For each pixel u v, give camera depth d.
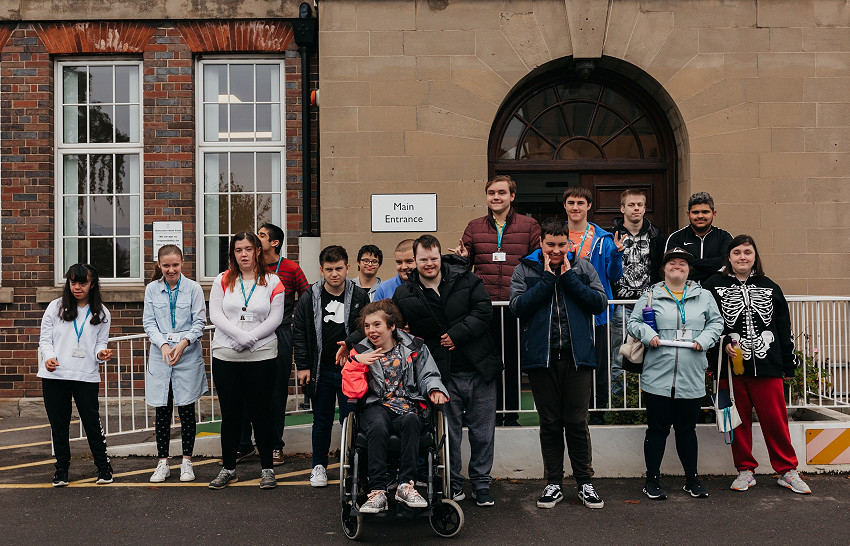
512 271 5.94
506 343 5.96
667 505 5.15
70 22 8.53
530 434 5.89
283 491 5.54
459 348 5.04
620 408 5.93
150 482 5.79
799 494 5.37
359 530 4.46
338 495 5.44
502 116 8.30
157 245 8.46
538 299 5.00
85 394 5.67
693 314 5.25
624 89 8.36
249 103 8.69
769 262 7.82
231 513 5.04
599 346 6.01
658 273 6.39
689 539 4.51
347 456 4.62
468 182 7.88
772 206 7.83
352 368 4.57
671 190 8.29
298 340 5.61
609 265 6.12
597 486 5.65
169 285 5.90
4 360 8.45
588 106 8.38
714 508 5.07
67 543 4.49
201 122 8.66
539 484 5.74
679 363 5.20
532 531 4.67
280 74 8.66
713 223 7.86
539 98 8.37
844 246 7.83
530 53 7.91
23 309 8.46
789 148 7.86
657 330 5.29
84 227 8.71
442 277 5.10
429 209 7.85
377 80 7.88
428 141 7.89
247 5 8.45
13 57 8.54
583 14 7.86
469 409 5.16
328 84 7.86
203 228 8.67
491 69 7.92
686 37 7.88
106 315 5.80
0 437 7.41
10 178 8.53
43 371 5.60
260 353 5.48
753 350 5.37
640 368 5.41
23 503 5.27
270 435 5.61
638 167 8.34
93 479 5.89
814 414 6.45
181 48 8.52
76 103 8.73
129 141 8.73
